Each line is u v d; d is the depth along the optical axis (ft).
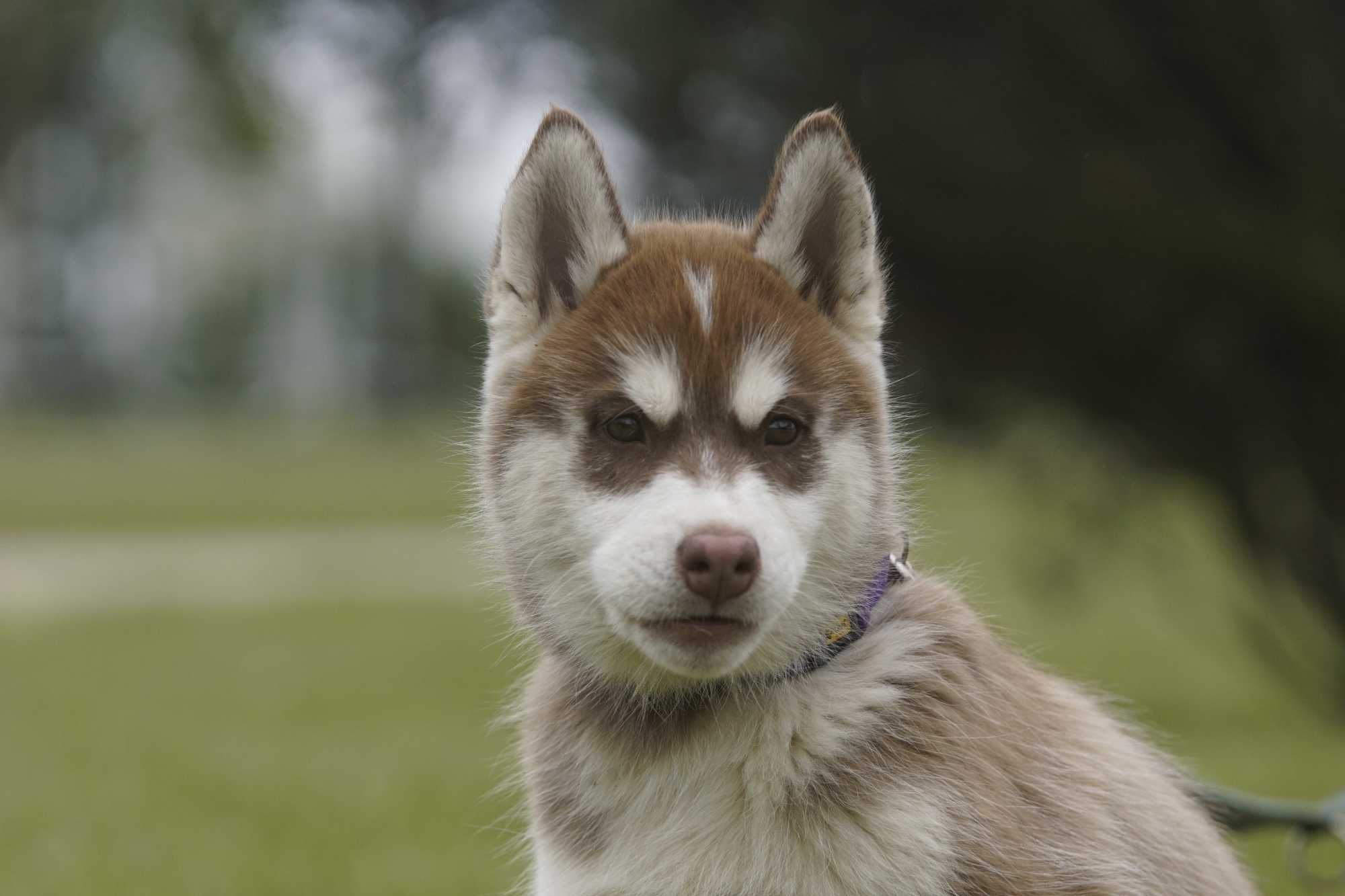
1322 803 22.74
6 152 169.07
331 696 47.16
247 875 27.30
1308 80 39.22
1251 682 52.47
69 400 228.22
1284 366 41.16
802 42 40.57
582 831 16.75
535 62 43.29
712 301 16.75
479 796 33.17
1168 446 42.80
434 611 68.03
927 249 40.50
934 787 15.49
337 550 89.92
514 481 17.20
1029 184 38.99
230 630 61.82
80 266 227.81
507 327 17.69
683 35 40.42
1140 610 70.03
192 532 95.55
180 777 35.50
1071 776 16.92
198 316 234.79
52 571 78.69
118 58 145.18
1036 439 45.55
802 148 17.28
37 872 27.61
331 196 230.07
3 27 131.75
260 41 49.75
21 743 39.52
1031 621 61.77
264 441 184.03
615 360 16.66
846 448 16.85
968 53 40.96
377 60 43.62
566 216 17.65
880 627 16.80
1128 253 38.24
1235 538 44.50
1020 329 41.86
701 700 16.49
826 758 15.81
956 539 77.15
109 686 49.06
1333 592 43.21
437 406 238.68
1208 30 39.06
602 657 16.76
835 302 17.56
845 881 15.55
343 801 33.04
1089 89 40.34
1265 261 37.68
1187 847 18.10
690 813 16.07
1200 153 40.60
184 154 200.64
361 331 239.50
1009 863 15.40
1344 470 41.81
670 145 43.45
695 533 15.21
